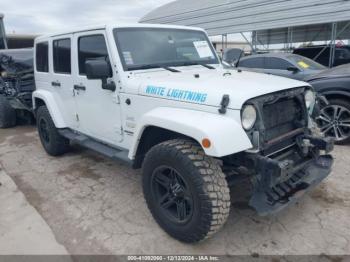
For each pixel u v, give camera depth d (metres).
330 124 4.82
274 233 2.79
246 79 2.93
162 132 2.87
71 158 4.89
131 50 3.28
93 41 3.46
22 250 2.71
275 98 2.56
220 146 2.19
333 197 3.32
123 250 2.65
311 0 11.00
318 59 11.66
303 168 2.90
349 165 4.07
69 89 4.07
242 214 3.09
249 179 2.83
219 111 2.38
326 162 3.03
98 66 3.02
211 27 15.18
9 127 7.37
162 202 2.78
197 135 2.28
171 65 3.49
